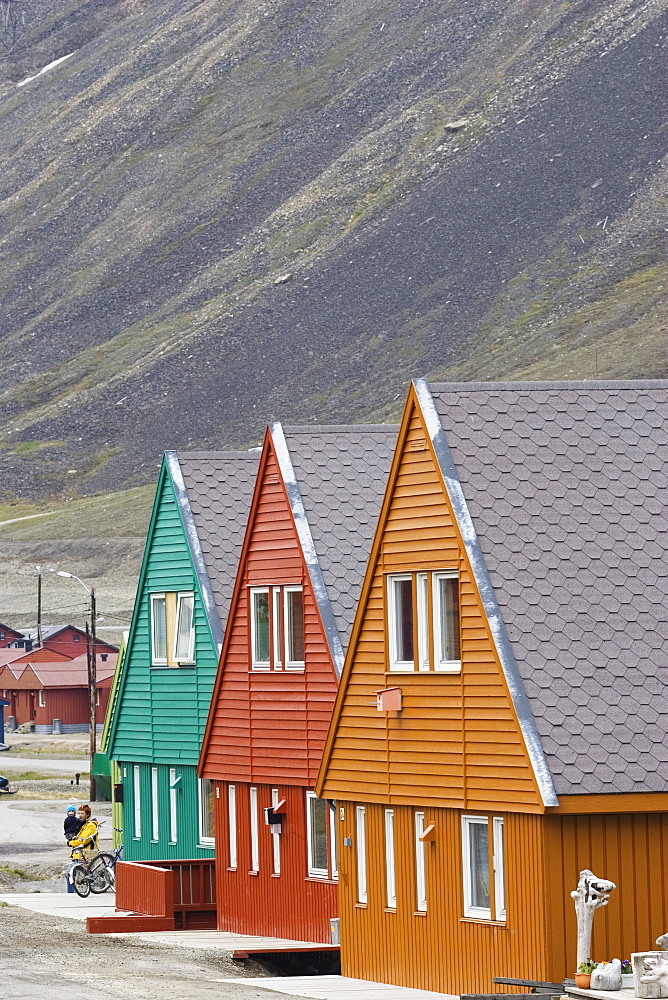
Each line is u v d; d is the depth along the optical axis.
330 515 68.44
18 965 57.88
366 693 56.25
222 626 75.44
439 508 51.59
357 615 56.75
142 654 83.19
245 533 74.12
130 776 85.50
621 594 49.47
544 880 45.41
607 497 51.81
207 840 77.62
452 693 50.59
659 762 46.06
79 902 83.69
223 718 72.69
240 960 61.50
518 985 45.25
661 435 54.28
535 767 45.31
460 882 50.06
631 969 44.53
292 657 68.00
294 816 67.38
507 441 52.38
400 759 53.75
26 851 116.88
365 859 56.66
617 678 47.56
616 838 46.12
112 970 57.28
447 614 51.38
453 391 53.16
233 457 81.56
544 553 49.88
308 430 71.06
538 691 46.81
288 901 67.50
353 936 57.25
